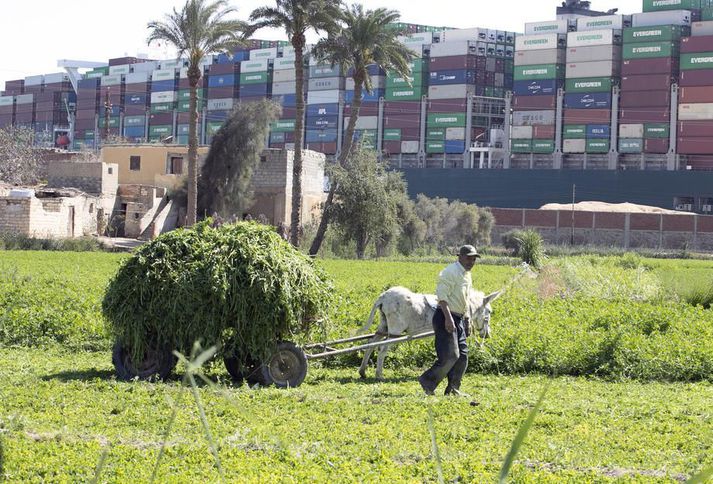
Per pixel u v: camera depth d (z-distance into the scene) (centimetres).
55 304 6831
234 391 4134
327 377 4966
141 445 3020
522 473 2705
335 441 3131
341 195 18875
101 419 3397
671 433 3384
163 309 4434
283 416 3559
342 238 19250
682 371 5141
